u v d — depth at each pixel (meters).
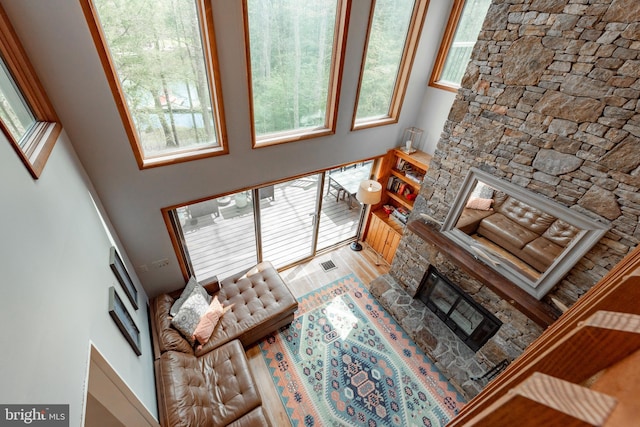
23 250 1.16
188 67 2.48
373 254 5.20
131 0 2.06
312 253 4.97
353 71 3.27
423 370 3.48
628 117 2.00
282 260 4.84
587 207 2.32
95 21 1.92
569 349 0.50
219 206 5.25
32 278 1.17
